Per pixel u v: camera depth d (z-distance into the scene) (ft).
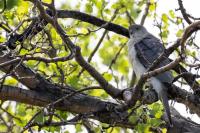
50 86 37.09
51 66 37.11
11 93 36.35
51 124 33.71
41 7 30.37
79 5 43.37
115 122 34.83
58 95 36.99
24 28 35.78
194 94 39.83
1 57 33.40
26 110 38.27
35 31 35.04
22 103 38.45
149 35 49.39
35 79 36.52
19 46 37.76
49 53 36.65
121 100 37.99
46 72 39.55
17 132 42.14
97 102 37.45
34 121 33.27
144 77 32.40
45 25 37.11
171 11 39.40
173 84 40.52
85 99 37.37
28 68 36.50
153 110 32.73
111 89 37.40
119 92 37.60
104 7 40.52
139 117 32.55
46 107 33.53
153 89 40.45
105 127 35.70
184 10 34.55
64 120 34.86
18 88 36.52
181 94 40.01
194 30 30.07
